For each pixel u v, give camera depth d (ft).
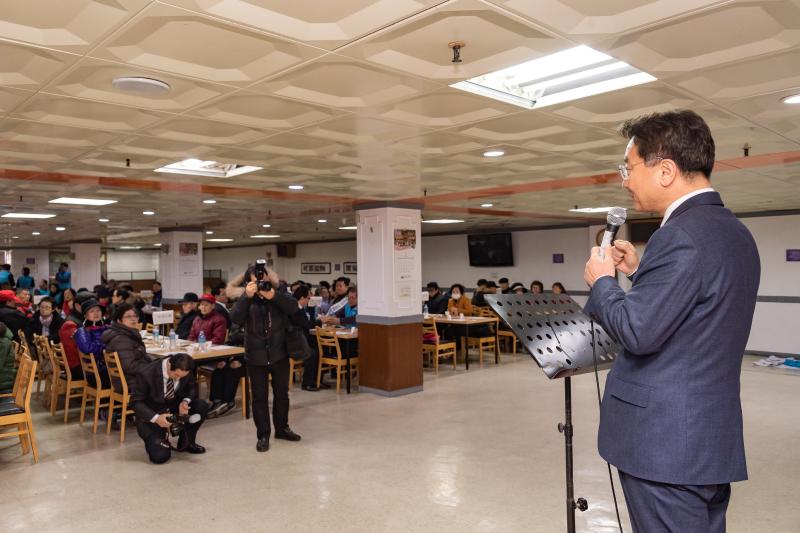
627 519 12.17
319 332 26.32
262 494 13.79
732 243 4.20
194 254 42.11
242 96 11.21
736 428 4.24
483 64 9.52
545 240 47.85
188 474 15.24
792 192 26.84
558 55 9.97
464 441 17.95
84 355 20.38
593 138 15.11
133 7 7.30
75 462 16.30
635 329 4.12
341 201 26.53
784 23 8.05
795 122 13.57
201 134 14.28
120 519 12.44
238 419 21.06
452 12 7.59
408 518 12.35
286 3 7.34
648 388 4.27
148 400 16.31
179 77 10.02
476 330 33.68
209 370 21.94
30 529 11.99
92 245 56.39
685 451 4.11
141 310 37.68
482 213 36.70
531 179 22.18
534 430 19.16
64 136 14.24
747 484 14.20
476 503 13.10
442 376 29.35
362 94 11.15
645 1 7.41
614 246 5.07
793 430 19.07
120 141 14.87
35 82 10.16
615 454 4.49
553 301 6.64
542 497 13.41
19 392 17.10
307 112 12.35
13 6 7.33
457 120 13.05
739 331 4.22
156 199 26.40
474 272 52.70
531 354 5.67
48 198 25.90
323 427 19.75
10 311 28.58
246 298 17.03
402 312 25.16
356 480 14.66
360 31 8.15
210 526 12.08
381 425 19.95
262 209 31.22
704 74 10.17
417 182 21.91
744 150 16.97
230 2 7.28
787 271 34.83
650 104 12.01
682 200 4.45
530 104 12.16
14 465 16.06
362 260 25.96
